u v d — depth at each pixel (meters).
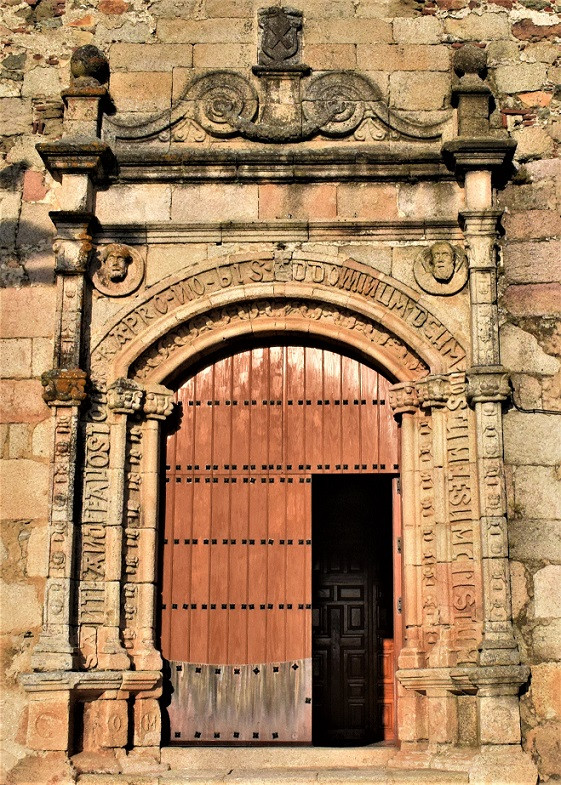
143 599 11.24
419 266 11.72
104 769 10.58
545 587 10.95
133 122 12.09
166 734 11.29
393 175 11.86
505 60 12.37
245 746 11.21
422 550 11.36
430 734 10.84
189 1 12.52
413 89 12.21
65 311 11.51
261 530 11.77
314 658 14.72
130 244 11.85
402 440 11.67
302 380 12.09
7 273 11.88
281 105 12.14
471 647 10.84
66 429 11.22
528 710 10.63
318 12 12.46
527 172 11.97
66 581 10.86
